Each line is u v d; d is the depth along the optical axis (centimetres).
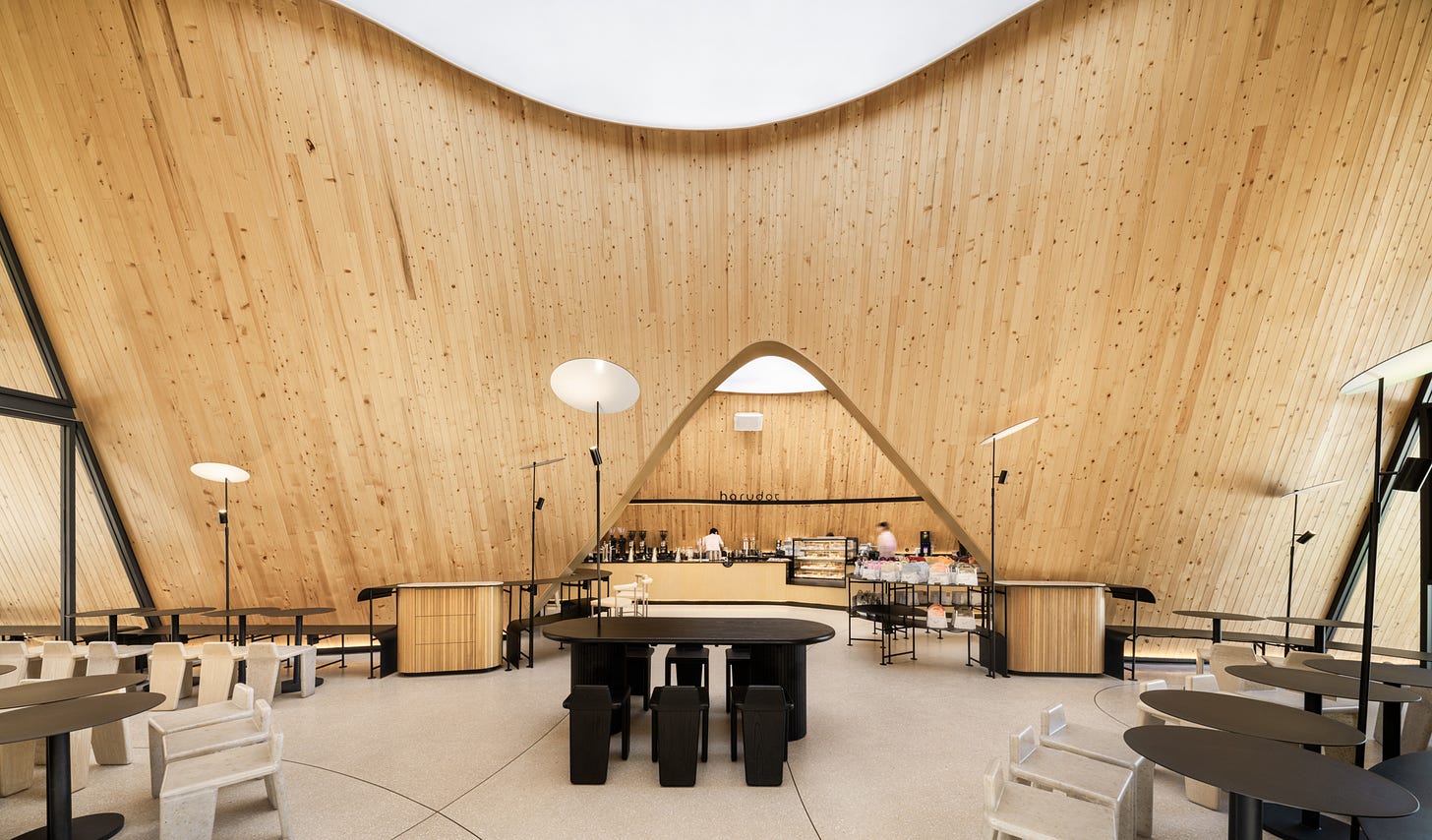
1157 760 251
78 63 511
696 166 693
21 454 673
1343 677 396
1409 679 399
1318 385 598
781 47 593
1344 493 651
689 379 785
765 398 1241
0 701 340
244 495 722
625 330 754
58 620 757
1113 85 536
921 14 548
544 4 544
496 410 736
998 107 584
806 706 575
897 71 599
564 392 472
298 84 547
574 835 347
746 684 514
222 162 564
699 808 380
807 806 383
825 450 1255
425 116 594
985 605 778
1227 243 557
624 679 510
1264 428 626
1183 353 609
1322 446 629
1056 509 714
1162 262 581
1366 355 576
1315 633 649
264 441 695
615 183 690
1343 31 463
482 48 573
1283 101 497
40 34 497
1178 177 547
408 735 510
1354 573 700
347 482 728
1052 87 557
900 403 735
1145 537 711
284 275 619
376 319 657
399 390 693
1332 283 550
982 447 714
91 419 677
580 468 791
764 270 733
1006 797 276
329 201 598
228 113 546
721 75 621
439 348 689
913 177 644
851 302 719
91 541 733
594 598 1162
